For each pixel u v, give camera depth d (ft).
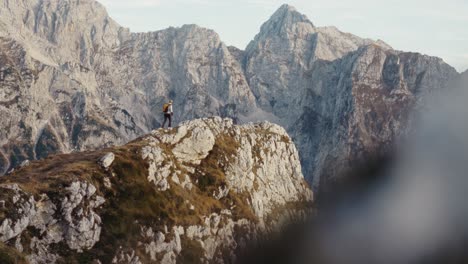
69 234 314.76
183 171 452.35
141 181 390.21
